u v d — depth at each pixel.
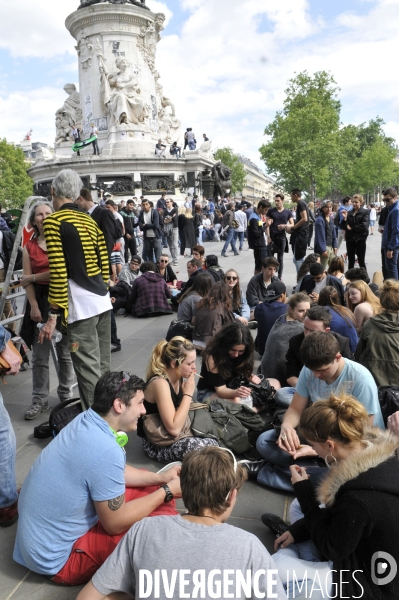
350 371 3.20
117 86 26.81
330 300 5.27
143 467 3.79
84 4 26.22
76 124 30.98
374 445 2.15
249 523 3.15
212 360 4.30
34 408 4.72
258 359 6.22
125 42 26.45
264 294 7.85
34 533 2.50
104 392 2.53
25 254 4.49
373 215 24.67
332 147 57.97
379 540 1.98
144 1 27.20
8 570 2.75
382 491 1.98
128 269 10.00
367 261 14.25
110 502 2.42
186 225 16.81
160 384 3.60
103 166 26.66
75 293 3.83
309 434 2.37
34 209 4.52
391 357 3.90
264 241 11.02
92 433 2.47
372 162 73.12
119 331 8.02
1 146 63.44
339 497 2.09
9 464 3.04
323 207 10.14
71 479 2.43
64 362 4.82
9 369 3.18
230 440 3.77
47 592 2.59
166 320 8.66
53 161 27.72
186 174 27.94
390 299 3.99
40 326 4.35
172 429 3.58
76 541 2.53
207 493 1.85
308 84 60.88
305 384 3.45
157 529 1.83
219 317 6.18
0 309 4.93
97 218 6.99
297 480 2.56
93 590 1.90
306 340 3.21
